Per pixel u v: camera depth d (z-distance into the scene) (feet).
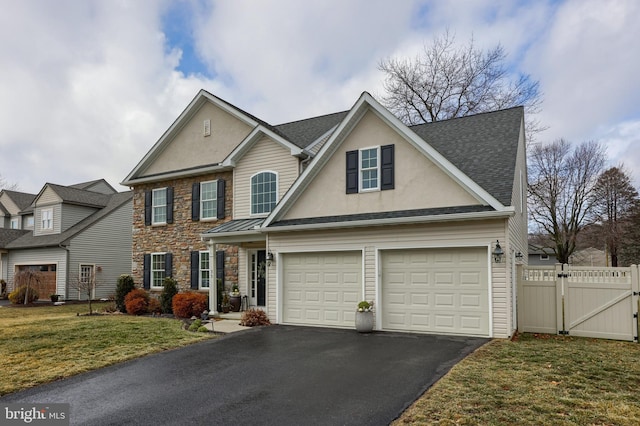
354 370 24.03
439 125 50.44
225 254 54.70
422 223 35.50
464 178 34.04
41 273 83.71
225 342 32.89
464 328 33.94
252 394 20.34
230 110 57.72
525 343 31.04
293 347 30.71
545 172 111.86
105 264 85.97
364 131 39.96
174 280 57.11
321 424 16.44
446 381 21.12
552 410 17.12
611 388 20.10
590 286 35.24
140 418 17.61
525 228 58.54
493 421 15.99
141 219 65.00
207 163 59.62
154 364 26.37
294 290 42.04
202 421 17.12
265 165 53.21
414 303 36.06
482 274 33.55
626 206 109.91
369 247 37.91
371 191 38.99
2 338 34.96
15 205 105.29
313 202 41.91
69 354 28.94
